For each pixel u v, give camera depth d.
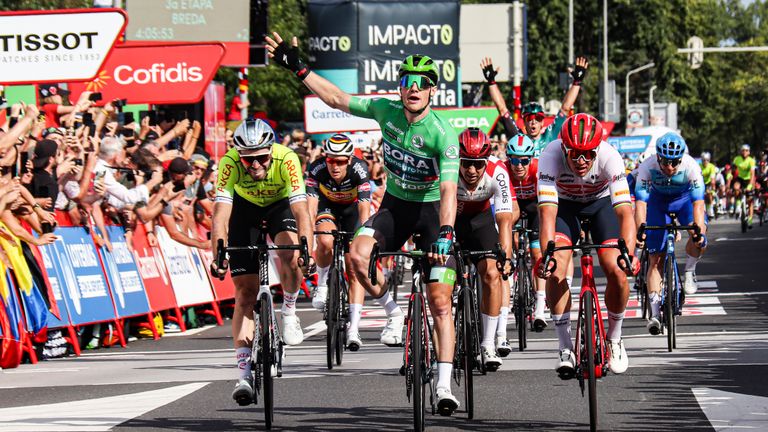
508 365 17.98
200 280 27.48
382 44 45.66
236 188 14.79
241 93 38.50
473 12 52.47
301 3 55.59
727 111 153.00
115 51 30.08
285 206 15.09
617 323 14.61
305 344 22.39
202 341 23.83
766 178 61.66
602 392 15.02
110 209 24.28
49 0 38.53
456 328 14.02
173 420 13.84
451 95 45.88
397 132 13.24
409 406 14.54
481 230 16.86
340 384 16.52
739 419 12.92
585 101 94.00
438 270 12.96
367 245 13.54
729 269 35.50
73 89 29.58
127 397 15.81
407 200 13.70
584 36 96.69
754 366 16.72
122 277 23.97
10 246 20.36
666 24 96.94
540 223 14.39
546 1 90.31
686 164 21.31
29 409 15.02
